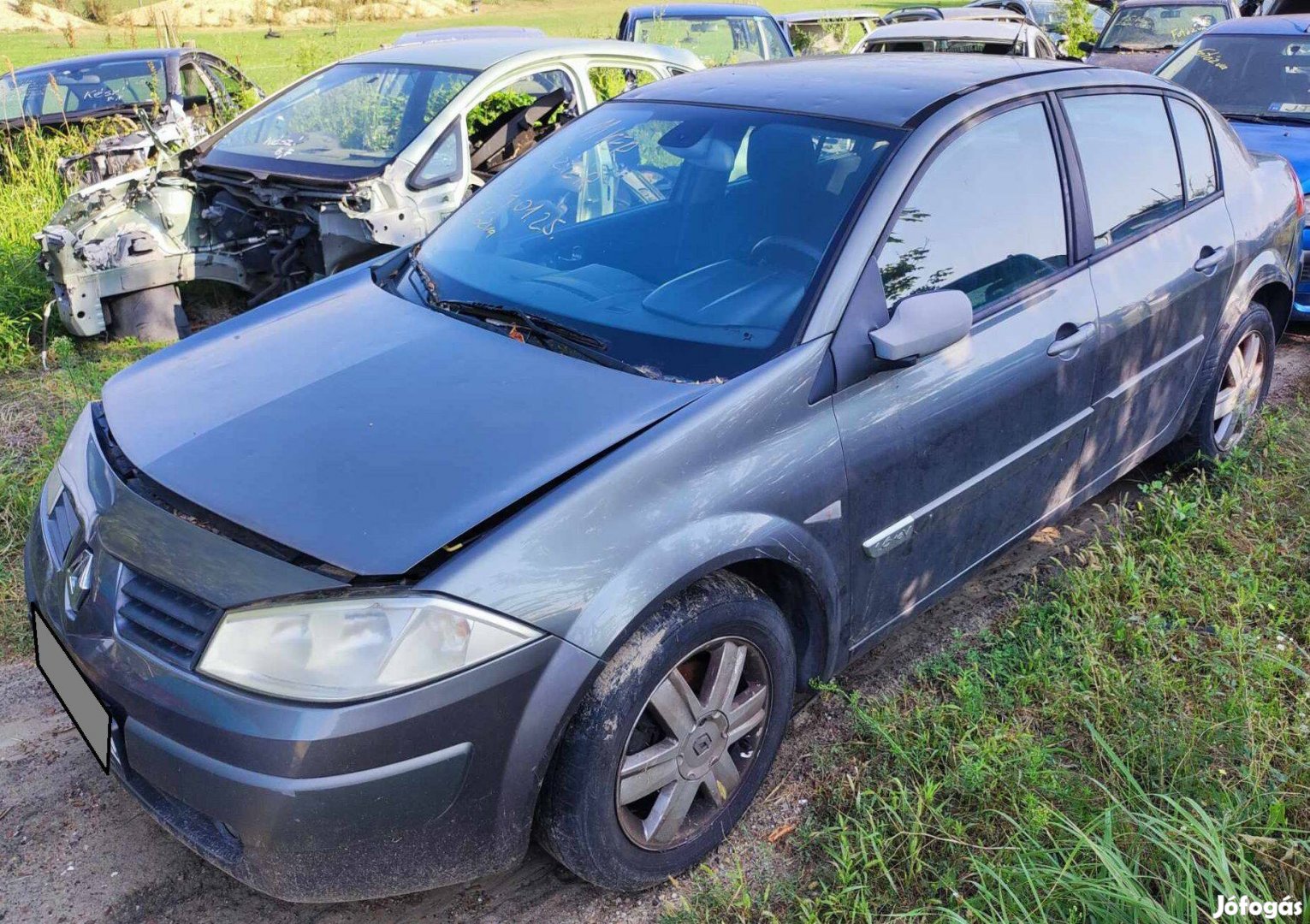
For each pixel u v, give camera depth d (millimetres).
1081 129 3516
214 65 9820
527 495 2213
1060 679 3055
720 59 11570
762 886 2521
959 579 3254
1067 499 3615
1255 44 7035
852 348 2662
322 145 5988
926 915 2369
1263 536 3883
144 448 2510
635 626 2230
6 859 2611
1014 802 2596
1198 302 3936
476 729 2090
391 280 3377
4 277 6488
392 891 2184
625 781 2340
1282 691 3076
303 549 2113
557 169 3525
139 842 2676
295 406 2578
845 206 2857
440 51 6473
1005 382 3051
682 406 2455
